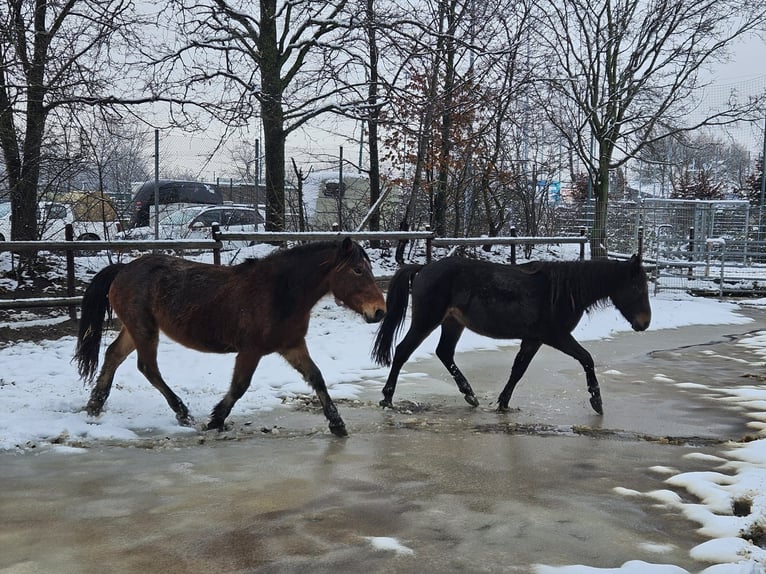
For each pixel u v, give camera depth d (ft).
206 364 28.14
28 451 17.22
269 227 54.03
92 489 14.48
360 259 19.16
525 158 83.15
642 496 14.55
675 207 64.44
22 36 37.73
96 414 20.54
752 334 40.86
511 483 15.30
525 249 64.54
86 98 39.70
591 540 12.23
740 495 14.56
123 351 21.18
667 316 46.32
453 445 18.45
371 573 10.80
